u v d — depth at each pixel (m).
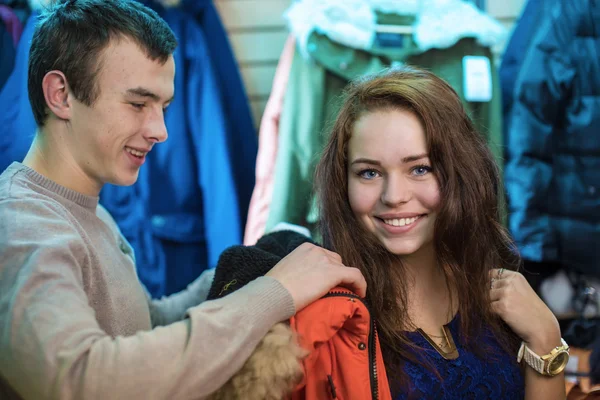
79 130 1.17
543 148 2.24
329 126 1.35
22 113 2.21
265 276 1.07
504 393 1.20
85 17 1.14
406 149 1.13
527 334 1.23
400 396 1.15
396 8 2.29
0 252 0.99
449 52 2.31
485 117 2.31
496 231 1.30
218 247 2.36
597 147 2.20
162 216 2.37
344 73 2.26
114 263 1.26
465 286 1.24
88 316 0.95
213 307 0.99
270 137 2.38
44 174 1.21
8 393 1.05
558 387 1.26
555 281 2.32
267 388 0.98
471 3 2.54
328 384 1.11
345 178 1.22
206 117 2.38
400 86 1.16
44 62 1.16
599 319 2.25
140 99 1.17
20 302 0.93
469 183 1.20
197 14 2.47
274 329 1.02
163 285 2.35
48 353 0.89
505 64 2.46
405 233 1.19
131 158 1.22
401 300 1.24
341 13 2.24
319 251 1.14
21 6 2.41
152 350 0.92
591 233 2.21
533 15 2.36
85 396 0.88
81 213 1.22
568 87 2.22
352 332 1.11
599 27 2.19
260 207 2.37
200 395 0.94
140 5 1.23
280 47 2.68
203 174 2.37
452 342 1.23
